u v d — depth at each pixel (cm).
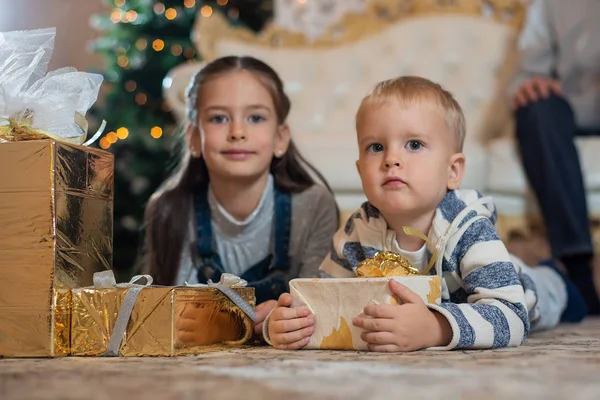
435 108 122
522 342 116
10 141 112
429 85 126
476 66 339
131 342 105
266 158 166
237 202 166
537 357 95
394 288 105
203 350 110
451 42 344
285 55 345
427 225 125
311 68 346
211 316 112
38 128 116
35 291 107
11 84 115
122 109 351
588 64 281
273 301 130
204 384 75
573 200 234
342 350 108
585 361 90
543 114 245
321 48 353
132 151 337
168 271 170
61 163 109
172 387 73
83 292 108
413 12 359
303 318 110
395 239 126
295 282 113
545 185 238
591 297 224
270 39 353
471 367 85
